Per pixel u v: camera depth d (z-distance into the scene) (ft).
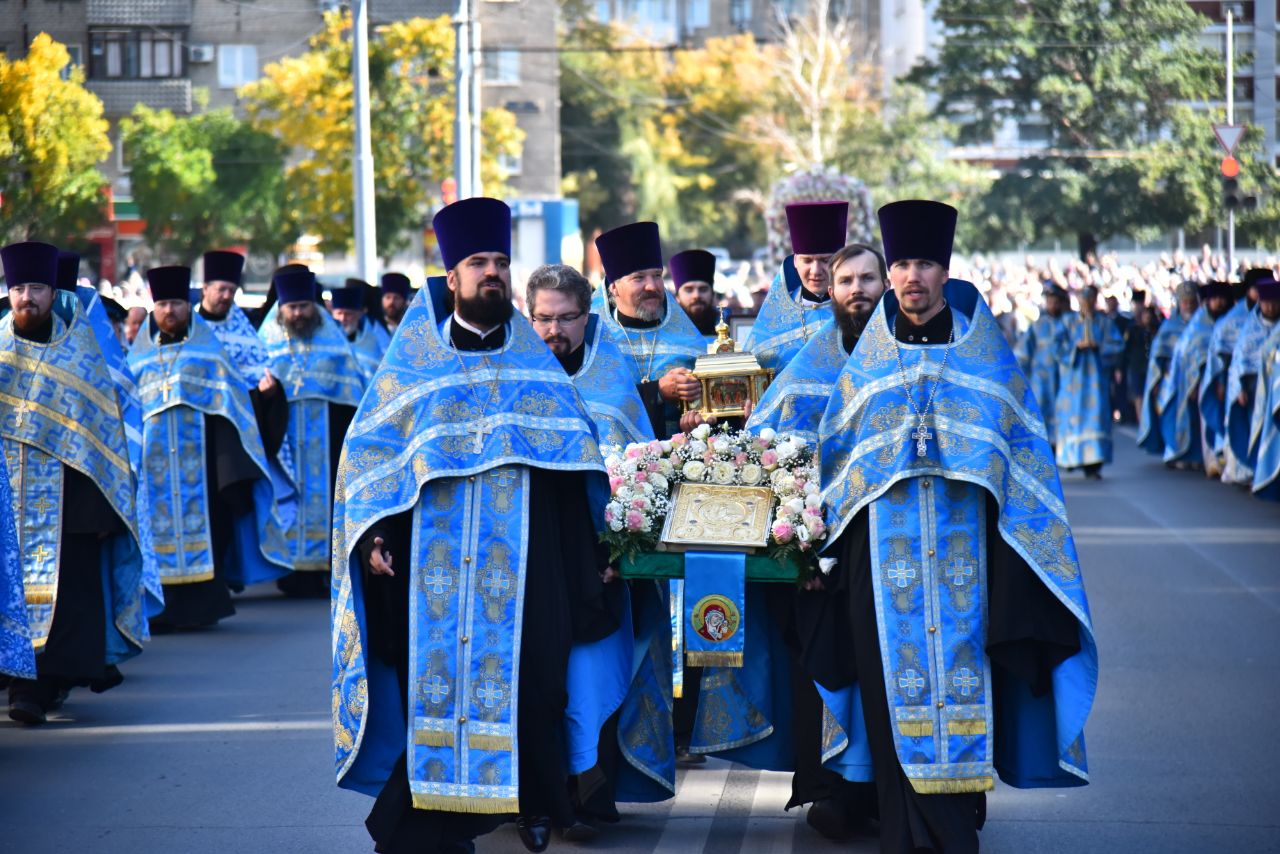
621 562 28.27
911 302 27.14
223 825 30.37
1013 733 27.53
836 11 378.12
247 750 36.17
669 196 314.35
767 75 316.81
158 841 29.40
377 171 184.03
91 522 39.29
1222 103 242.58
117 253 225.56
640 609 29.73
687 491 28.60
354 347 67.82
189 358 53.21
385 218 186.91
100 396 40.19
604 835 29.71
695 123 323.98
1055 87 232.94
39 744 36.94
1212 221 222.28
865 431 27.30
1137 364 117.80
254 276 212.43
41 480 39.29
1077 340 92.84
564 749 28.07
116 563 40.63
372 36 213.25
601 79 326.44
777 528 27.40
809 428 30.60
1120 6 234.99
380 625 27.66
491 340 27.91
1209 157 222.89
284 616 54.95
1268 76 238.48
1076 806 31.12
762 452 29.14
